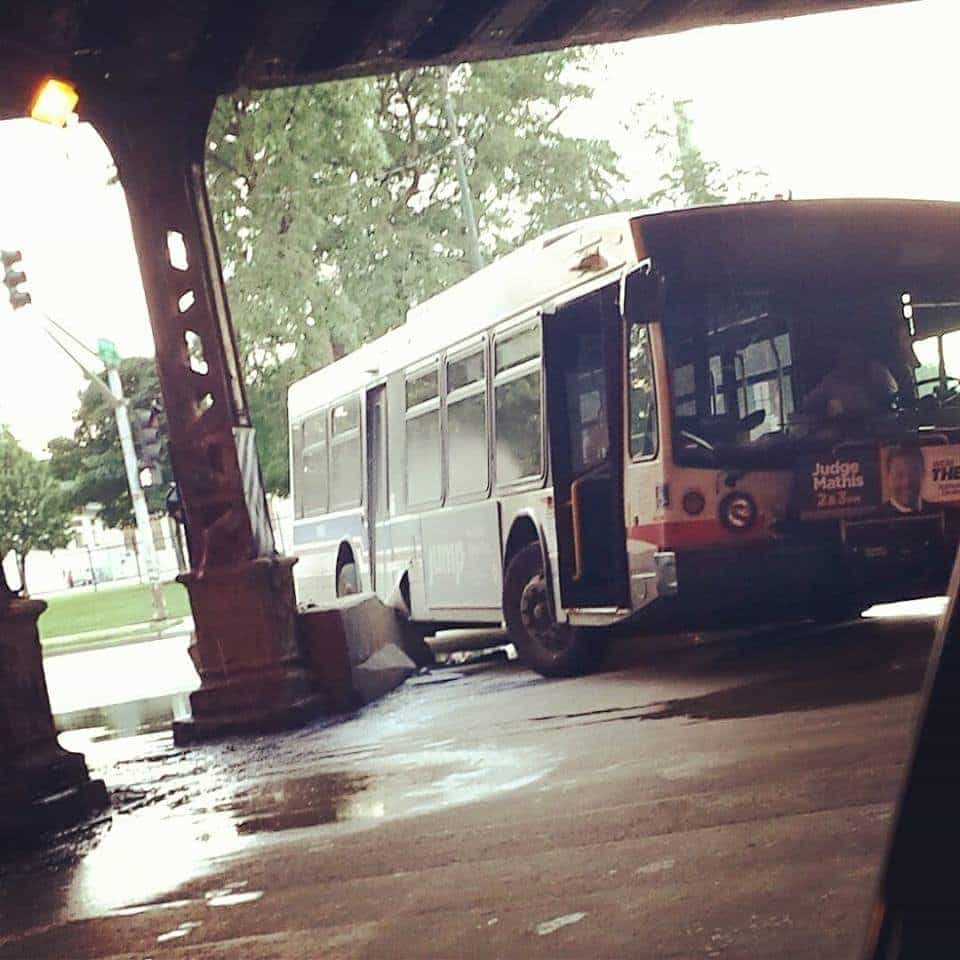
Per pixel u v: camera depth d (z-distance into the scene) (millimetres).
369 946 5141
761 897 4957
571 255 12695
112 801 9734
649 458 11430
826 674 10609
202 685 12945
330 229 33094
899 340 11648
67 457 63031
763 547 11242
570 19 12570
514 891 5582
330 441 20922
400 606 17375
